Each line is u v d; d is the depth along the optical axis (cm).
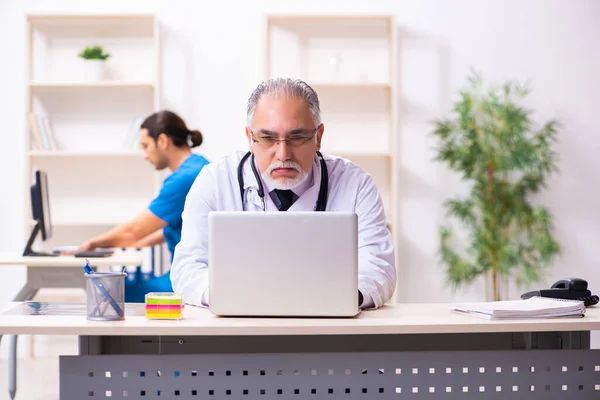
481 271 534
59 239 547
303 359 188
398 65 555
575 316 197
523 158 523
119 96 549
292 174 217
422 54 555
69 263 379
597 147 559
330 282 190
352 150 548
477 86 553
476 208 546
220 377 186
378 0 555
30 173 528
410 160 556
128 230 398
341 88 554
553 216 558
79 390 184
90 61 531
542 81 558
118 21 545
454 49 555
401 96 555
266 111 214
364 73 553
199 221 234
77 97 547
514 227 551
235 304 190
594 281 561
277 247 190
